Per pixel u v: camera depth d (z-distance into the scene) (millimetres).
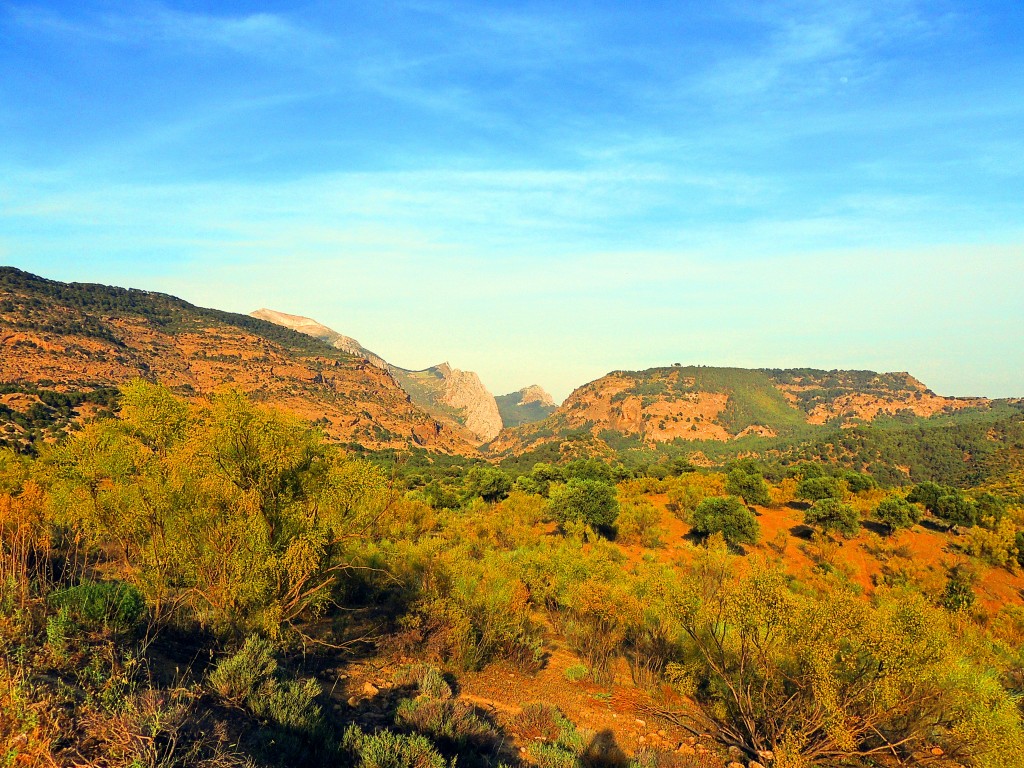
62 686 5465
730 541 41906
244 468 11875
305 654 10867
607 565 22844
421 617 13758
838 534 45250
